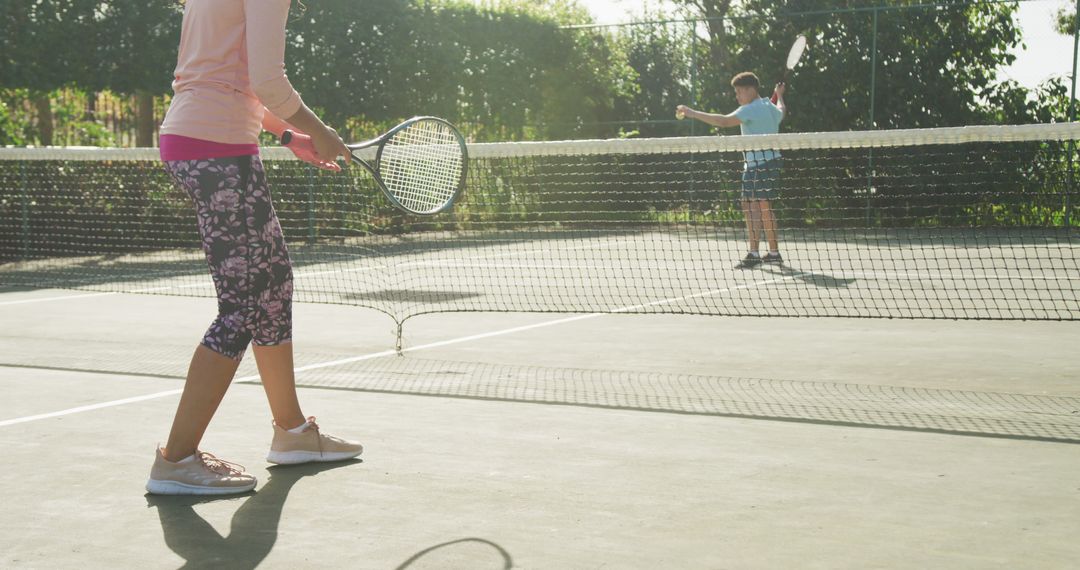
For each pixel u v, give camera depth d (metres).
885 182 14.42
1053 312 6.63
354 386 4.45
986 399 4.14
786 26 15.73
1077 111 14.36
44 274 9.48
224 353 2.98
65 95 12.48
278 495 2.94
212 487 2.94
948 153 13.81
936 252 10.79
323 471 3.18
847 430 3.63
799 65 15.66
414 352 5.35
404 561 2.41
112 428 3.72
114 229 11.38
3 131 11.53
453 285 8.54
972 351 5.28
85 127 12.69
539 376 4.68
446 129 3.73
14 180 10.99
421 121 3.58
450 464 3.23
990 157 13.48
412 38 14.49
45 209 11.15
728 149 5.58
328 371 4.80
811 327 6.14
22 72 11.08
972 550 2.44
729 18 16.06
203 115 2.99
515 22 15.79
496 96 15.62
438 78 14.88
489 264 10.36
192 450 2.98
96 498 2.93
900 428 3.65
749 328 6.12
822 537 2.54
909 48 15.19
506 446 3.45
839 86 15.45
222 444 3.51
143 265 10.17
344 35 13.82
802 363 4.98
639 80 16.58
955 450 3.36
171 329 6.23
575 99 16.50
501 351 5.37
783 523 2.65
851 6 15.64
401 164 3.81
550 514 2.74
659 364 4.97
